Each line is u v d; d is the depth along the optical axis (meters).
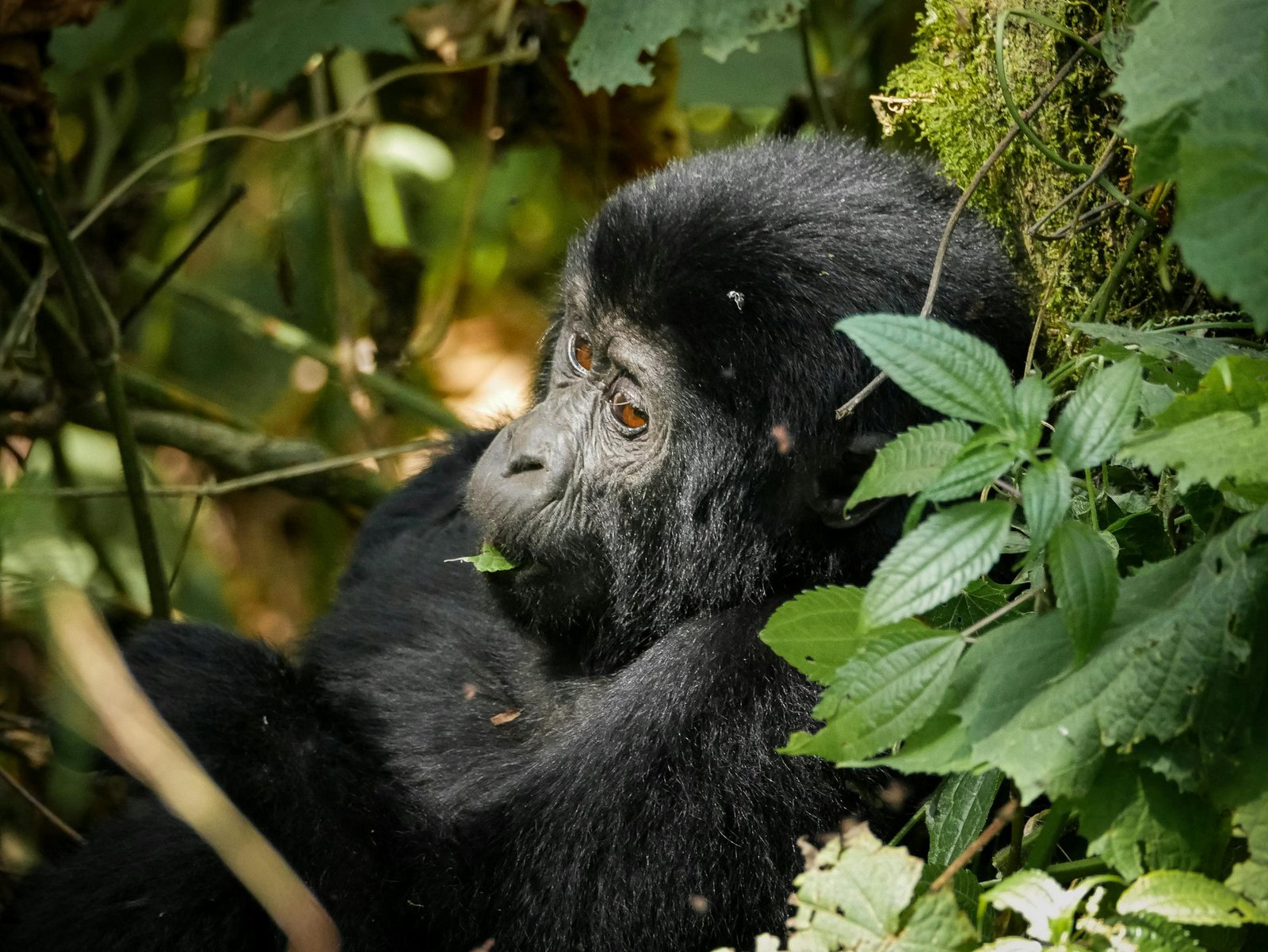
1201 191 3.96
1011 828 5.70
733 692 6.50
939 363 4.40
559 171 12.82
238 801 6.34
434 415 11.18
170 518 11.29
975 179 6.24
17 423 9.64
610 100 11.04
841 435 6.61
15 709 8.85
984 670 4.51
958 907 4.74
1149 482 6.29
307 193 13.54
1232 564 4.25
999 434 4.37
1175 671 4.14
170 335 13.29
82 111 11.59
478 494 7.22
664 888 6.17
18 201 10.02
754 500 6.78
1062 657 4.35
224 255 14.43
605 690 7.26
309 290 13.86
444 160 12.92
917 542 4.26
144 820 6.77
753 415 6.65
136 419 10.38
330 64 11.84
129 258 10.91
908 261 6.68
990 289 6.90
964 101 7.49
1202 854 4.38
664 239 6.70
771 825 6.27
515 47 10.80
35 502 9.27
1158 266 6.77
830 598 4.91
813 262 6.59
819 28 12.48
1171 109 4.33
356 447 13.38
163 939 6.20
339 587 9.13
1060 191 7.15
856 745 4.54
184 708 6.77
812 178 6.95
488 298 14.70
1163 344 5.55
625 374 6.94
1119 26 6.55
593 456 7.07
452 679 7.67
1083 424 4.34
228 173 12.98
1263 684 4.21
